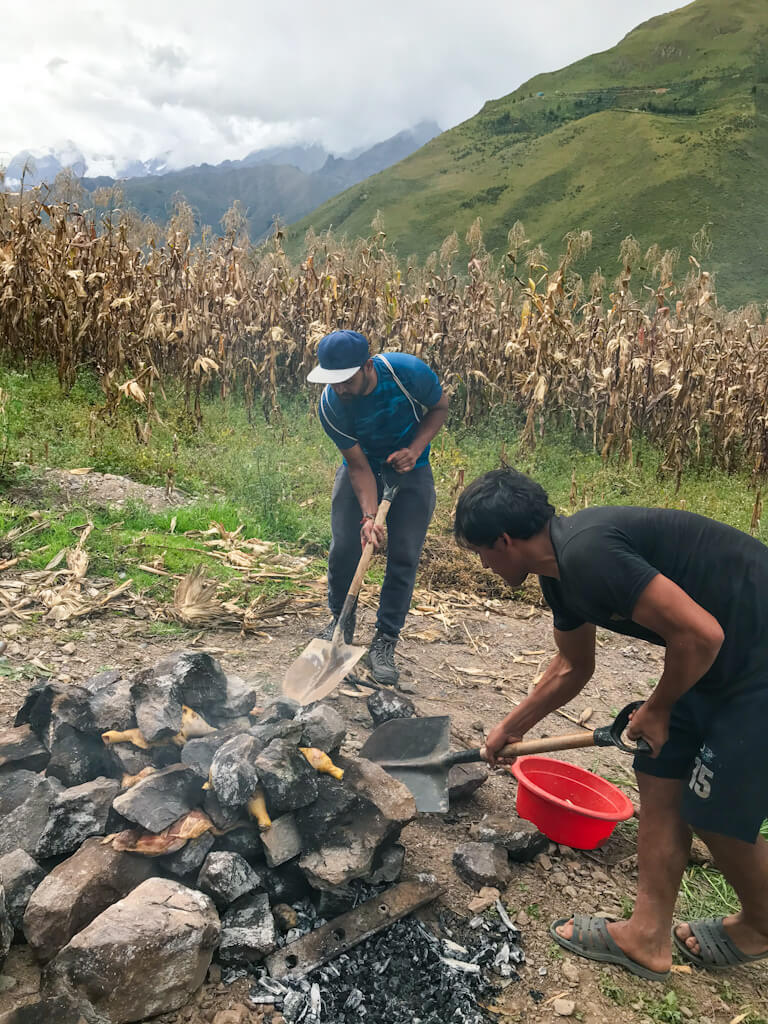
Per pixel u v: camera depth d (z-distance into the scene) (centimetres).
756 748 209
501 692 445
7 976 214
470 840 301
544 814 294
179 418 884
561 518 225
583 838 292
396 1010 219
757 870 225
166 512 606
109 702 281
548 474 904
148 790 246
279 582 536
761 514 823
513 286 1120
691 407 974
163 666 287
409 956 238
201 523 605
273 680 405
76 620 440
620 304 1080
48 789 260
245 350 1062
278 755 254
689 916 272
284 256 1094
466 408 1062
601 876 289
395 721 320
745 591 213
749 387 1069
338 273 1133
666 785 237
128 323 927
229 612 473
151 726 266
